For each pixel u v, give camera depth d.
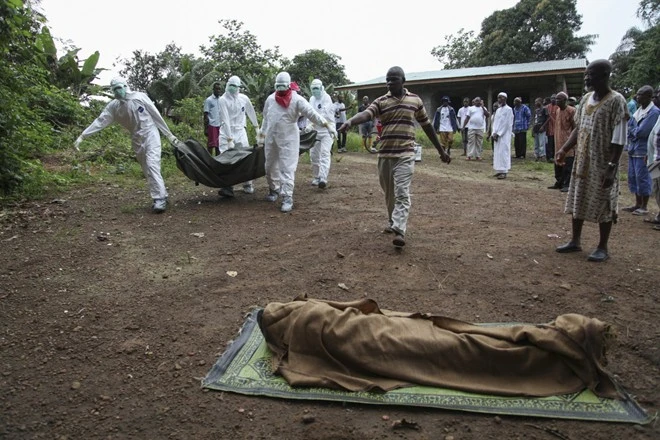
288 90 7.07
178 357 3.38
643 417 2.64
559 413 2.67
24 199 7.50
